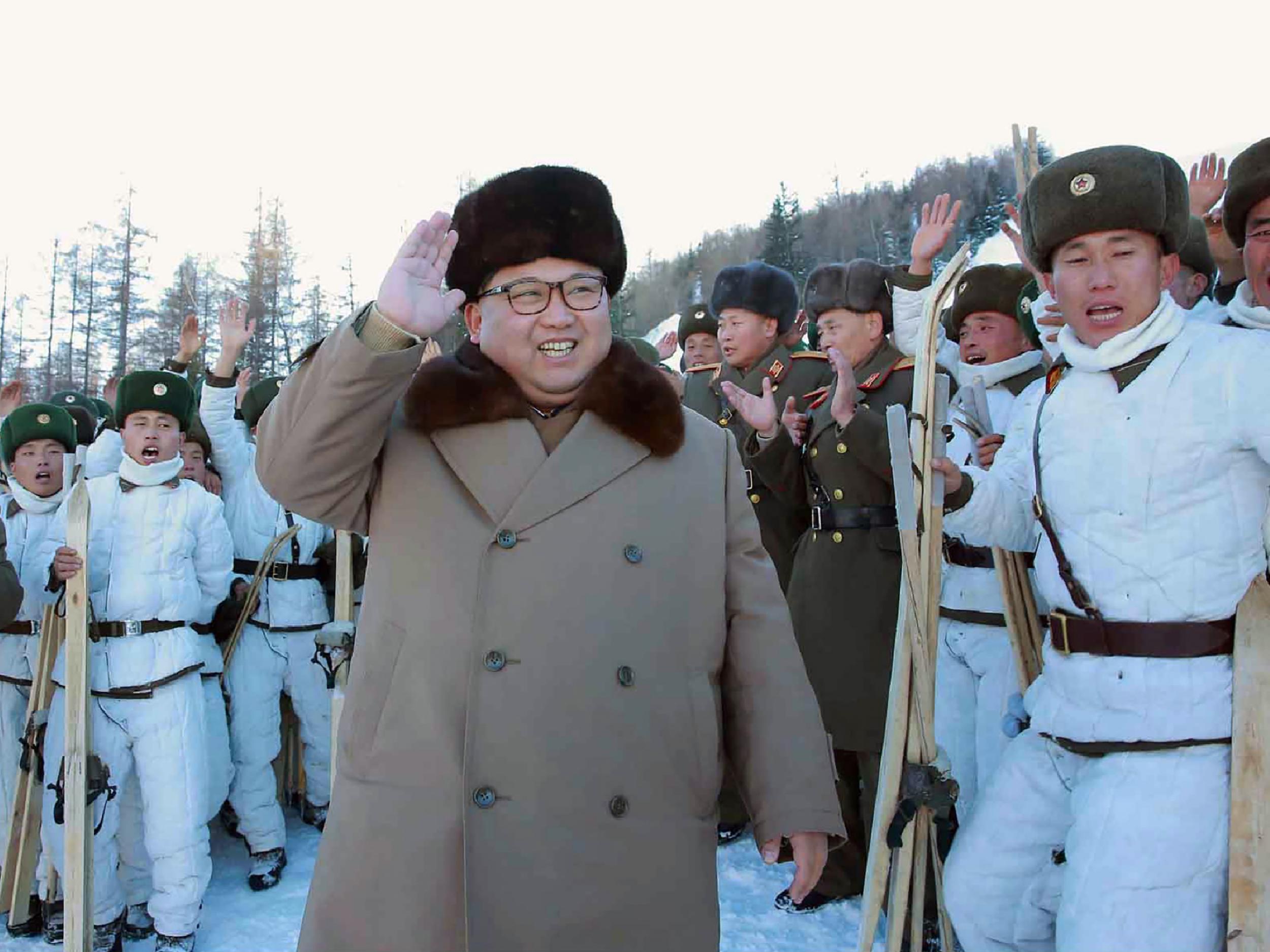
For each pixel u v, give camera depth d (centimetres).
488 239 158
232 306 409
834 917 308
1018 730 221
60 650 316
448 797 139
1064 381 198
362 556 410
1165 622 178
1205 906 171
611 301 167
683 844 149
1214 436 175
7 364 3478
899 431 202
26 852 322
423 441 157
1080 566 188
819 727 162
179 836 302
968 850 207
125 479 323
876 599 304
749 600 167
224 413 405
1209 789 173
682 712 152
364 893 139
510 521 147
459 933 137
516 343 158
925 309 214
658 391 161
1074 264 190
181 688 312
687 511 159
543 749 140
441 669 143
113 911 304
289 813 437
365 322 138
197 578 333
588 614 146
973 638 293
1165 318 183
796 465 332
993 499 216
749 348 390
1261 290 224
